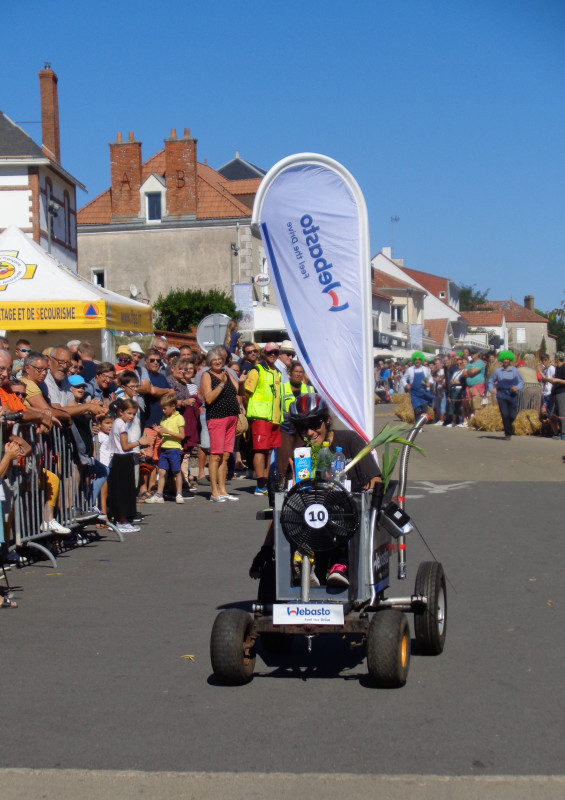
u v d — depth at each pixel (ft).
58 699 18.38
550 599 26.27
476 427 81.05
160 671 20.16
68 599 26.45
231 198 162.71
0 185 108.06
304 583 18.52
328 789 14.17
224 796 14.01
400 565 21.58
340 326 22.80
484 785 14.23
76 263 125.49
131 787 14.37
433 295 318.04
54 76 128.26
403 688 18.95
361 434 22.16
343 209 22.74
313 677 19.86
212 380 44.16
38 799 14.01
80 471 34.73
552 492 48.14
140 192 161.99
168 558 32.04
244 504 44.16
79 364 43.21
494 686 19.02
